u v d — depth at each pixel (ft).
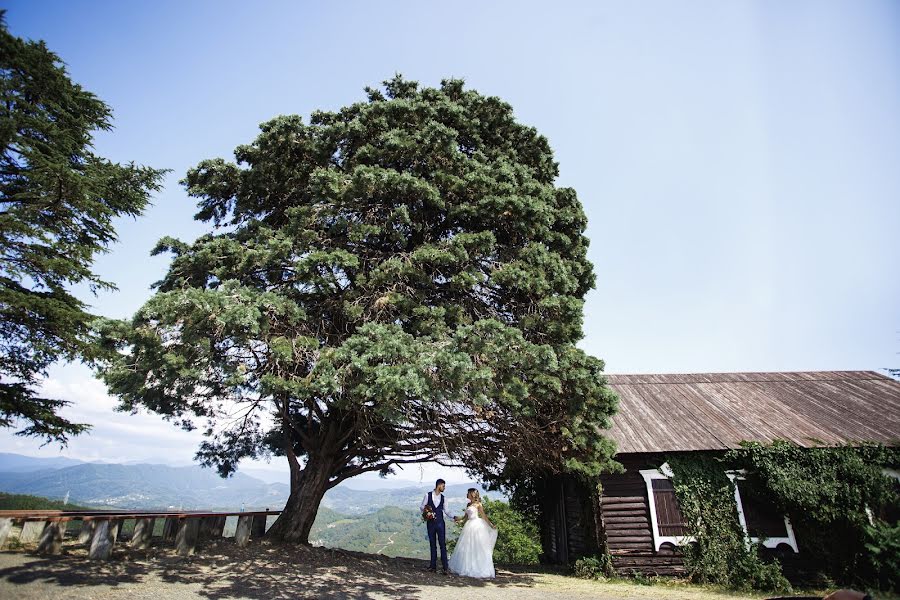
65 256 49.16
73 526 41.50
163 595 21.71
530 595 29.32
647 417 47.26
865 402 50.60
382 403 25.22
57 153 48.73
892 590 34.83
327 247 34.24
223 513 34.78
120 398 30.81
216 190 40.65
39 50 49.62
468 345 27.22
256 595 23.57
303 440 40.27
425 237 37.55
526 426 35.68
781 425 45.09
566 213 42.24
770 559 38.29
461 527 39.09
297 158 40.16
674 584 36.94
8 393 45.55
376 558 39.14
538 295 34.86
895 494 37.81
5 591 19.17
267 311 28.22
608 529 39.78
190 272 34.78
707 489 40.24
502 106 44.73
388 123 37.76
